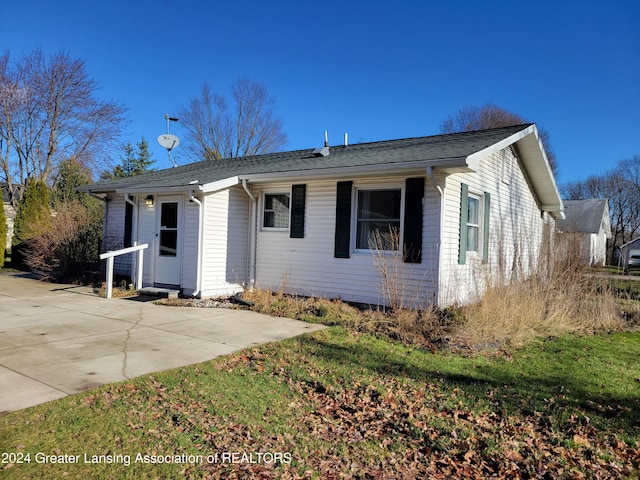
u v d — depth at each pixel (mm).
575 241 12148
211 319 7402
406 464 2986
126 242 11539
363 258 8664
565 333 7500
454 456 3117
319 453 3062
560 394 4375
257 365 4945
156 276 10375
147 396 3879
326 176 8805
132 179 13398
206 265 9477
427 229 7941
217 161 15328
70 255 12203
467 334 6371
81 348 5375
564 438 3426
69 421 3312
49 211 15945
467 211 8766
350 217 8836
